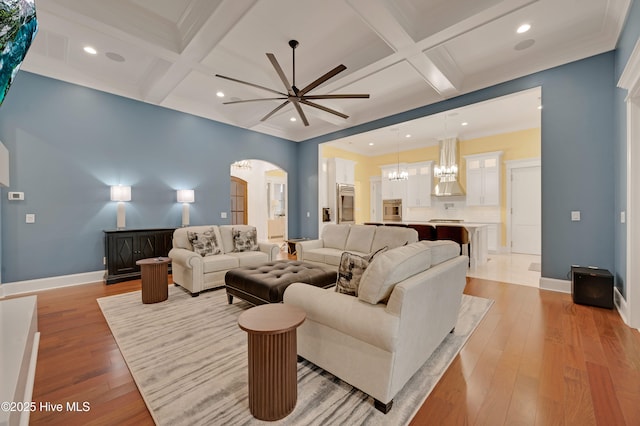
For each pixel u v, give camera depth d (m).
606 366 1.90
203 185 5.41
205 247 3.99
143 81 4.25
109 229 4.29
